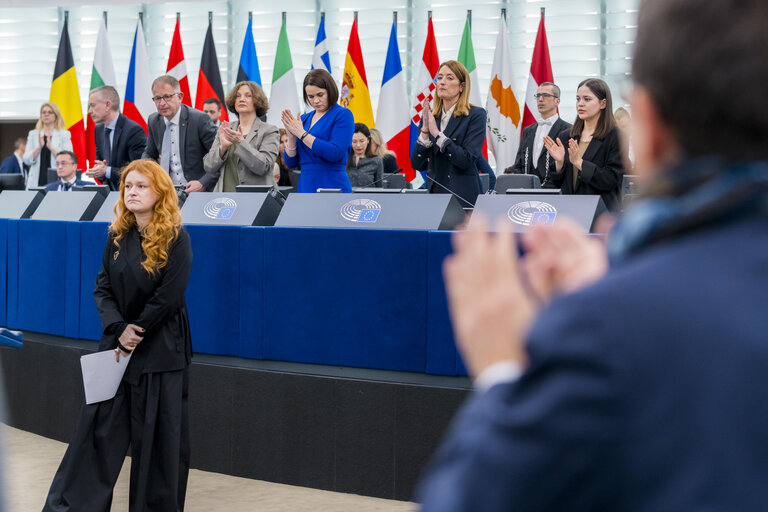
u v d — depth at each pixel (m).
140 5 11.14
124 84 11.27
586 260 0.85
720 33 0.64
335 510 3.75
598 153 4.73
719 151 0.66
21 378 5.18
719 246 0.64
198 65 10.91
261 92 5.63
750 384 0.59
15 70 11.65
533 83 9.32
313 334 4.02
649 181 0.68
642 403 0.59
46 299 5.05
